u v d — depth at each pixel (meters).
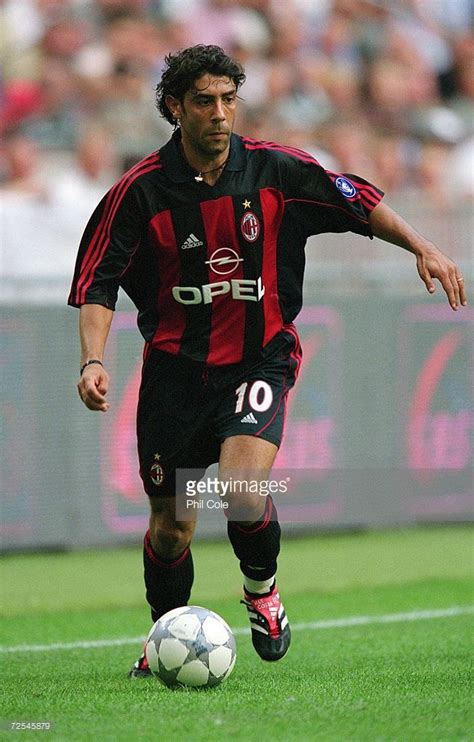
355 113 56.84
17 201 40.94
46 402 33.03
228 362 16.62
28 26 52.16
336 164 51.16
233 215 16.23
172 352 16.66
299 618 25.27
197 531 35.56
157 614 18.12
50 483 33.19
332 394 36.25
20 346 32.66
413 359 37.50
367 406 36.88
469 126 59.47
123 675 18.30
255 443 16.23
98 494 33.78
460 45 62.97
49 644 22.39
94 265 16.30
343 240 37.00
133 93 50.75
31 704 15.46
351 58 58.88
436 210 38.06
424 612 25.89
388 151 53.41
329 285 36.53
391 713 14.39
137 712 14.61
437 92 61.81
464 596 28.12
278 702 15.17
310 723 13.84
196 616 16.38
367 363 36.81
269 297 16.67
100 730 13.62
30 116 49.12
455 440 38.31
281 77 54.75
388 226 16.77
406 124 56.75
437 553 34.22
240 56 54.75
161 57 53.22
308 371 35.81
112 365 33.50
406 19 62.00
